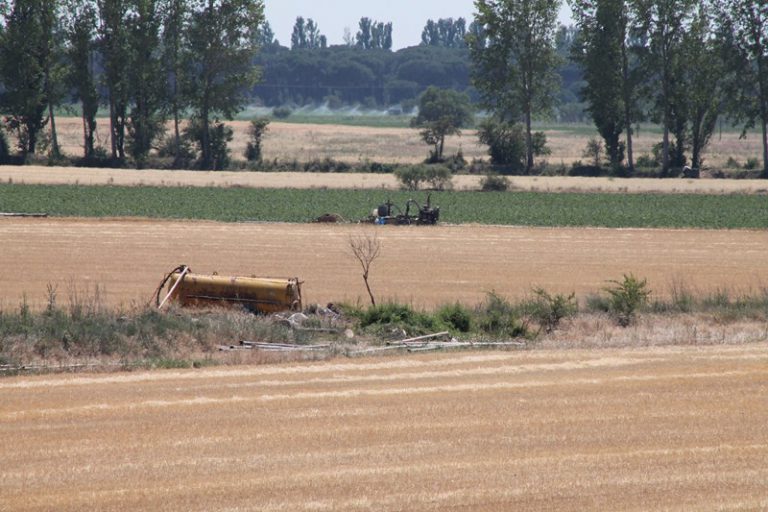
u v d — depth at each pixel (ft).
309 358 290.56
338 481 178.40
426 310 386.73
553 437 206.49
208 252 554.46
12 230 633.61
